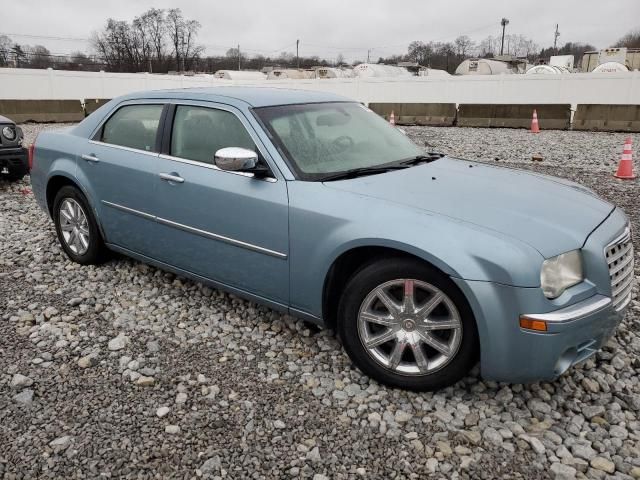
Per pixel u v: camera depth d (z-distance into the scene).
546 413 2.77
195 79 28.81
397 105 20.70
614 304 2.80
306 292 3.14
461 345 2.69
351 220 2.89
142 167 3.91
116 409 2.78
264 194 3.22
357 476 2.35
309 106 3.79
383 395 2.89
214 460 2.43
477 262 2.55
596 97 21.19
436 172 3.47
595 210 3.08
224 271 3.56
